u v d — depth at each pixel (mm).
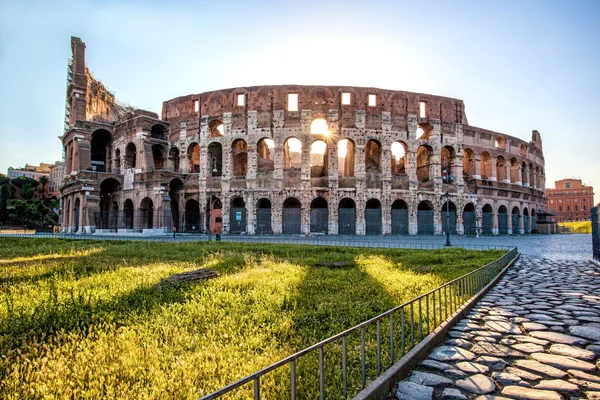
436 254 26953
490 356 7961
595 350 8219
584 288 15531
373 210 60969
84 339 8453
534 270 21266
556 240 55125
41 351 7871
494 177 71188
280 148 60344
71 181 66562
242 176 60844
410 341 8484
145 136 63688
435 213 63688
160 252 28125
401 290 13883
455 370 7258
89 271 18234
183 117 65938
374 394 5992
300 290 14008
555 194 179125
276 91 61500
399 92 63938
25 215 124062
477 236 62594
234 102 62219
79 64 72125
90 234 59750
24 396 6062
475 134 69375
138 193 61875
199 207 61875
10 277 16406
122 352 7723
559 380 6742
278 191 59469
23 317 9875
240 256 24578
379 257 25281
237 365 7125
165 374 6691
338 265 20781
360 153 60656
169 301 12031
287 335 9125
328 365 7316
